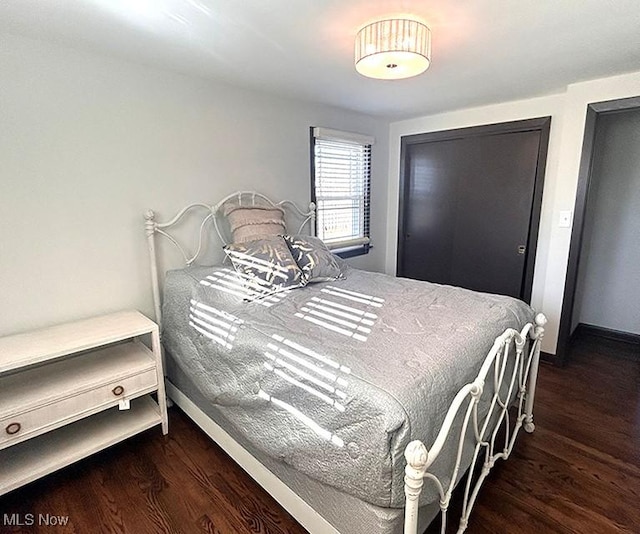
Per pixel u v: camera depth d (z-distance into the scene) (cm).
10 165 179
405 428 109
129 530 152
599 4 145
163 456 195
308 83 251
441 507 125
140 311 234
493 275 348
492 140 328
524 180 315
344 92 274
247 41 179
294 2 142
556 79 246
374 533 117
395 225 415
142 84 217
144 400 221
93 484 176
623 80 239
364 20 157
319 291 226
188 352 201
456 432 135
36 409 161
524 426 214
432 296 216
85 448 178
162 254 239
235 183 270
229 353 168
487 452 166
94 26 164
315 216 330
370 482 112
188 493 171
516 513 159
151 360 200
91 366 193
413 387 120
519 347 170
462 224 362
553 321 295
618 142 327
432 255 391
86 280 210
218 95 251
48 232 194
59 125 191
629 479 178
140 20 159
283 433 141
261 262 226
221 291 208
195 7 146
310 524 142
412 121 379
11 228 183
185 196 245
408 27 151
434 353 142
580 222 273
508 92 277
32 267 191
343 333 162
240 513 160
